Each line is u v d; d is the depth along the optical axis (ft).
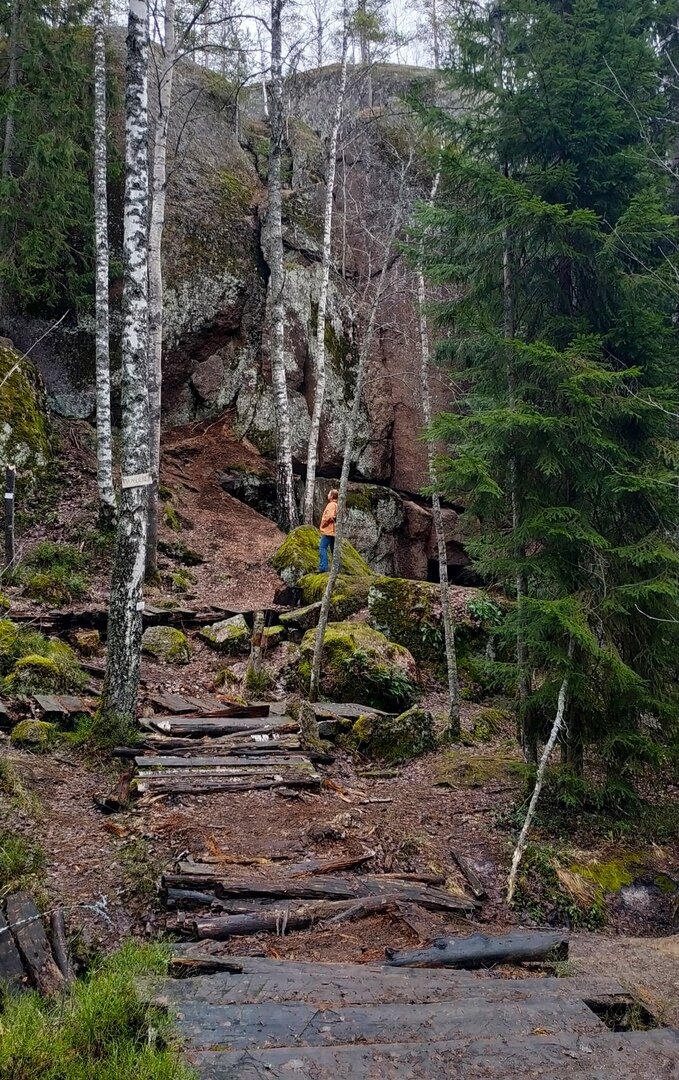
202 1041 13.48
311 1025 14.20
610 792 27.27
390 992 15.80
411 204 36.04
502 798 28.37
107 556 48.16
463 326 30.17
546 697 27.12
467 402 33.65
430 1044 13.84
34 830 21.18
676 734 27.30
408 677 38.11
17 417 51.57
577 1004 15.89
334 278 72.33
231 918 18.54
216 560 54.19
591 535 25.50
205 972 16.29
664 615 26.89
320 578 46.57
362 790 28.04
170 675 36.88
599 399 25.54
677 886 24.80
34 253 54.60
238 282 69.00
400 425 71.46
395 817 25.86
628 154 26.55
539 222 26.71
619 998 16.55
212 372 67.36
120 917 18.51
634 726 27.35
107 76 64.44
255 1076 12.53
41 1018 13.60
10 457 50.01
